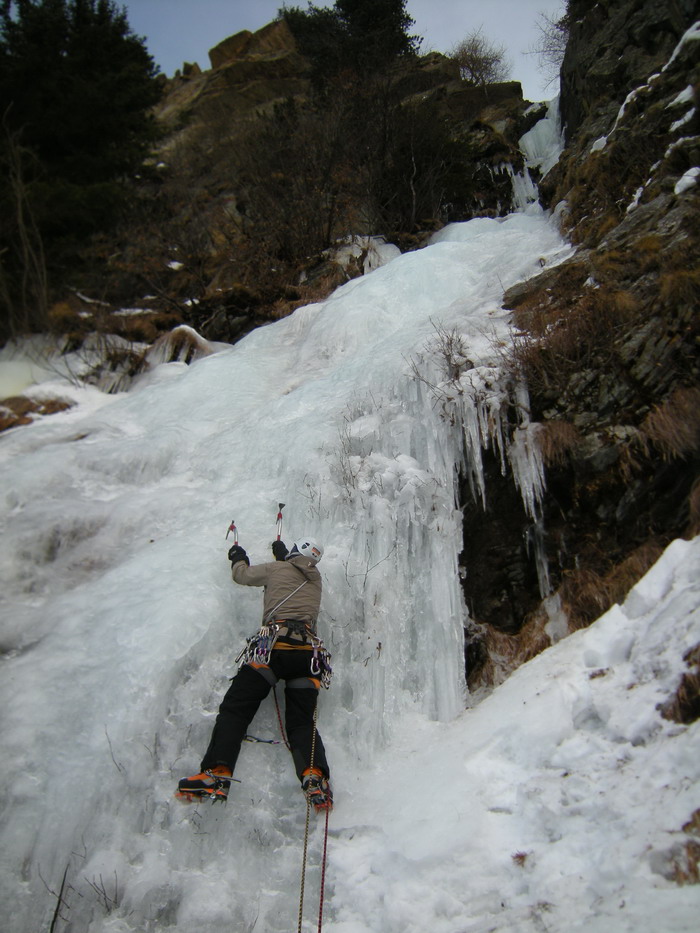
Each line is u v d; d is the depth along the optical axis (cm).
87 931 347
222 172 1706
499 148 1491
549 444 538
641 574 475
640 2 1145
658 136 828
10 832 376
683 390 516
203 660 469
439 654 493
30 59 1375
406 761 439
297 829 400
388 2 2223
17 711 432
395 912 339
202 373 861
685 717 353
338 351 838
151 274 1277
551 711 405
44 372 991
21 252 1177
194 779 393
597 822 336
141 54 1655
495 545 538
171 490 659
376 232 1330
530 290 721
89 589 537
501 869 343
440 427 582
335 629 495
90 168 1461
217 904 352
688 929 263
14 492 671
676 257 596
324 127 1449
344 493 576
